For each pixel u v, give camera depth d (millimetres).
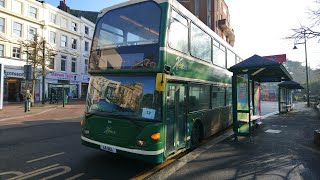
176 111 6992
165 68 6270
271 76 12570
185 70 7547
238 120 10172
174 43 6891
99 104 6879
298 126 13969
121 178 5812
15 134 11039
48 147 8656
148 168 6547
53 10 39188
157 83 6141
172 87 6812
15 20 33312
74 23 44062
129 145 6129
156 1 6688
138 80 6445
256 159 7203
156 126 5988
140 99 6293
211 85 10000
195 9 43750
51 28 38688
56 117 18078
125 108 6414
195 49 8414
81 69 45625
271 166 6602
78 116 18812
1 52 31797
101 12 7527
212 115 10023
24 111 21078
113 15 7242
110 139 6422
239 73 10211
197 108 8594
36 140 9828
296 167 6527
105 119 6566
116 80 6766
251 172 6145
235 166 6582
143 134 6004
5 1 32031
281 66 9227
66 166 6605
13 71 32719
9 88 33562
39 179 5617
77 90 44750
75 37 44062
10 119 16578
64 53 41406
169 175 5926
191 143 8234
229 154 7711
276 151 8094
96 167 6578
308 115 21516
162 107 6133
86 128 6941
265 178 5766
